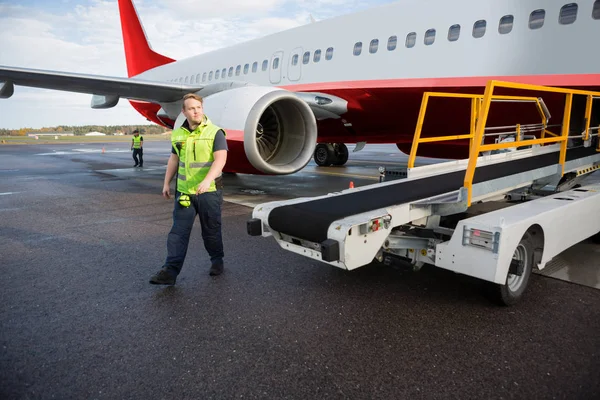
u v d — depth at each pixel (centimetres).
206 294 311
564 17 559
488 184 311
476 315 269
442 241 296
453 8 680
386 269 359
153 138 7506
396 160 1597
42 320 269
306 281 334
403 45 750
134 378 204
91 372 210
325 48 899
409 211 292
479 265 258
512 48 611
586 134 452
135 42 1845
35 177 1098
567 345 231
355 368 212
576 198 346
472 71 658
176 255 320
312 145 663
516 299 283
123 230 509
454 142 845
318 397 189
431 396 188
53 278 346
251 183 936
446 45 688
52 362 219
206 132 321
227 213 608
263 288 321
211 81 1273
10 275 353
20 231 506
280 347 233
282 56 1005
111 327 259
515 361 215
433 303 289
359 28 829
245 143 599
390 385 197
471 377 202
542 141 369
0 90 770
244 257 397
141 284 332
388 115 835
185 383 200
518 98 453
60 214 609
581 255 390
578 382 197
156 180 1016
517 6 605
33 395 191
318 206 302
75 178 1070
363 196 326
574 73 552
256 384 199
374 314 273
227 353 228
